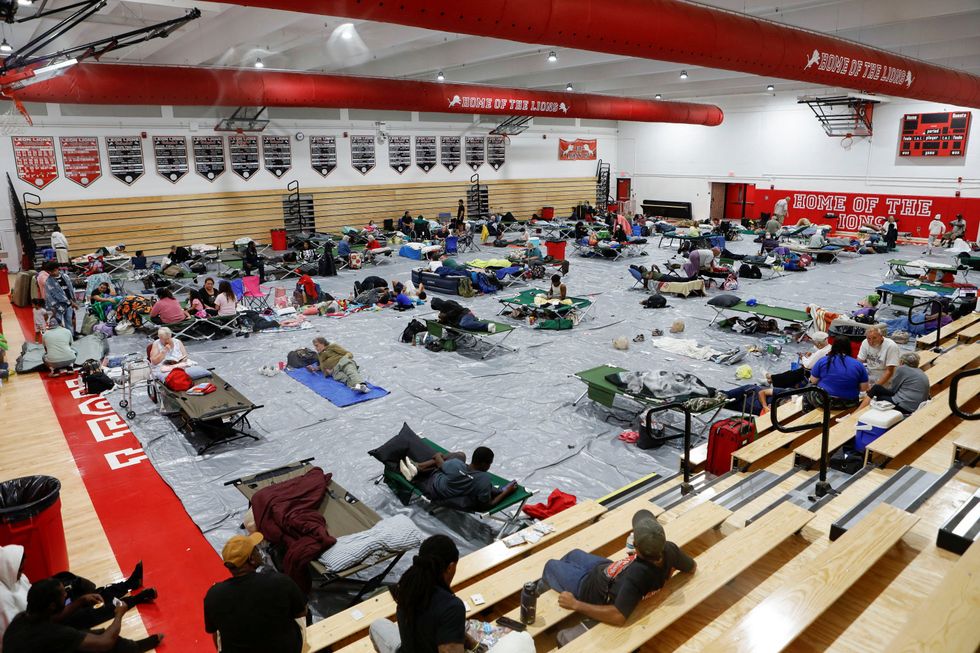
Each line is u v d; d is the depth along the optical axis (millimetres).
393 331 13281
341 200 27078
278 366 11094
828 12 14336
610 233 25141
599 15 8969
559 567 4320
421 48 18297
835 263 21141
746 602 4082
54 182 20562
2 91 12500
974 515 4301
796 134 29969
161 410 9258
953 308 12148
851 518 4555
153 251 22719
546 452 7922
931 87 15664
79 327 13906
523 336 12898
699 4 10680
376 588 5383
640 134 35875
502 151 32094
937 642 3006
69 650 3863
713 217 34125
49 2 11820
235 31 14828
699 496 5711
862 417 6316
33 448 8219
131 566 5812
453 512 6652
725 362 11031
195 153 23125
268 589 3293
